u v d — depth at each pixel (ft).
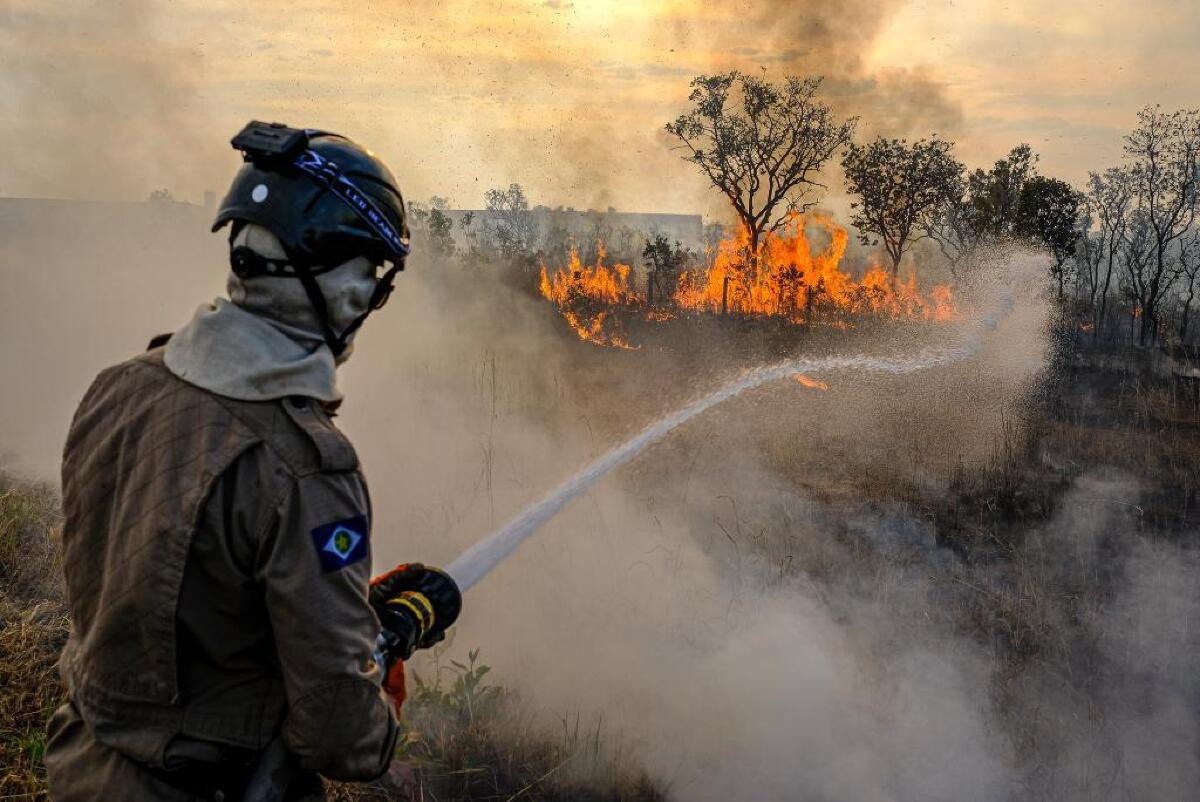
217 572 5.19
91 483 5.56
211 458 5.17
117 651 5.30
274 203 5.51
